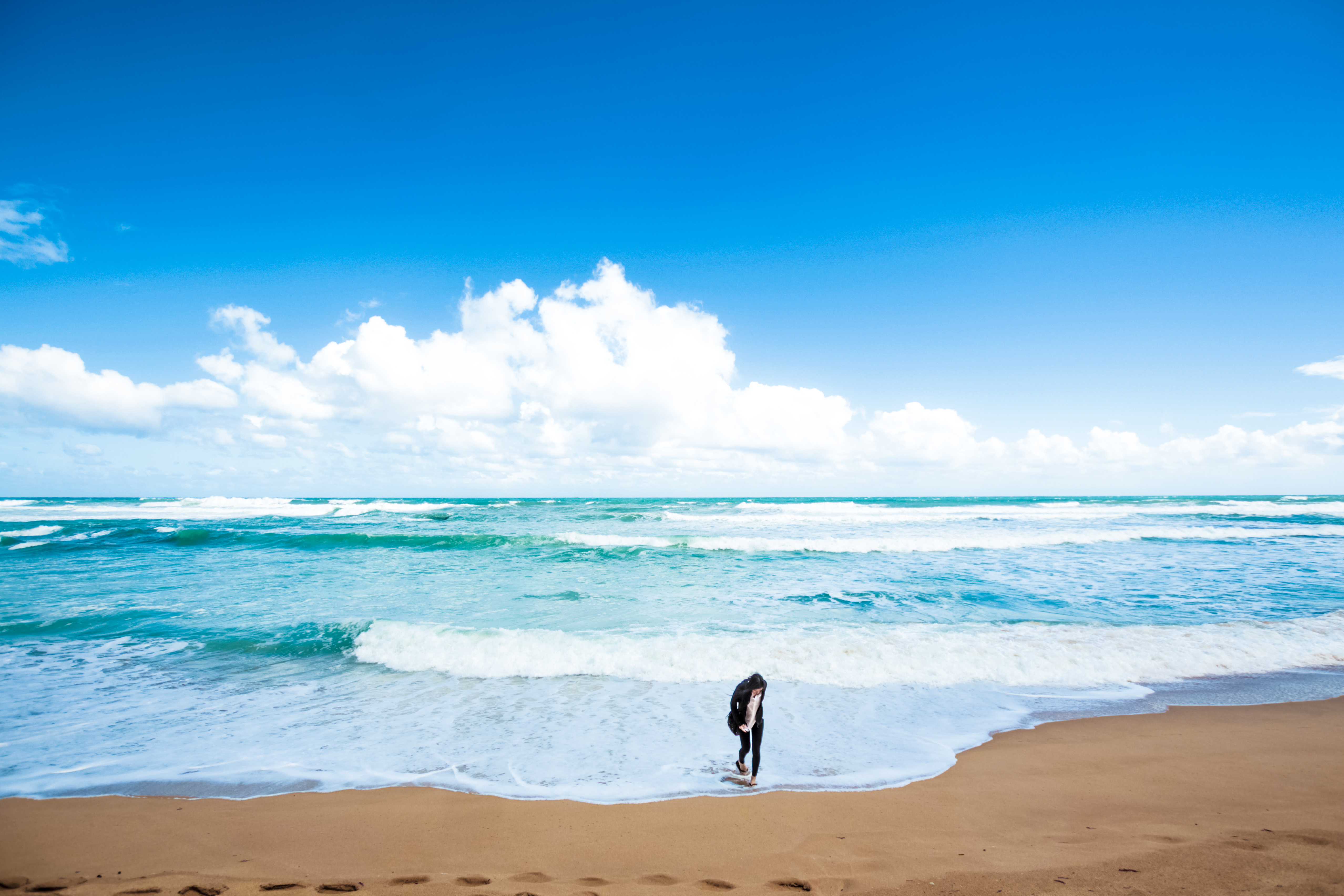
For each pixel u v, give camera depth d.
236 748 5.71
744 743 5.05
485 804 4.59
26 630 10.14
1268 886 3.31
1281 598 12.59
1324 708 6.81
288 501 58.50
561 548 21.16
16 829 4.20
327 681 7.79
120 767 5.31
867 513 39.22
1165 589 13.49
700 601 12.39
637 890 3.36
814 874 3.55
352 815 4.43
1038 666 8.11
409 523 32.22
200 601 12.34
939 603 12.13
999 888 3.34
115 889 3.36
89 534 25.39
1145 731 6.14
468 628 9.48
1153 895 3.23
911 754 5.54
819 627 10.12
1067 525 29.66
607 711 6.65
